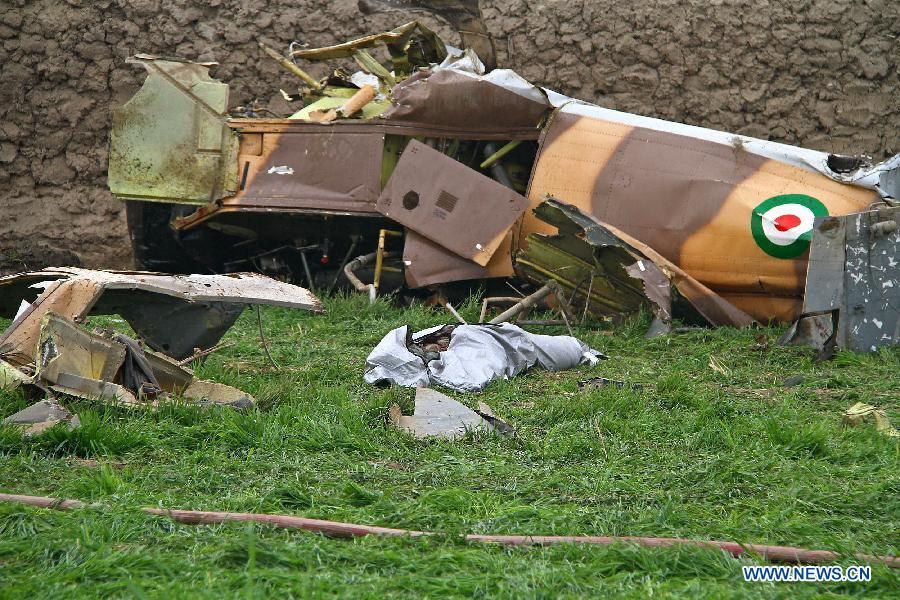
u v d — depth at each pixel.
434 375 28.36
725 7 52.19
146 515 16.27
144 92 43.88
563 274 38.25
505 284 41.78
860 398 27.53
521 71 53.94
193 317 28.78
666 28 52.62
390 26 55.38
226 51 55.25
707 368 31.69
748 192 38.16
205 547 15.18
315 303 28.78
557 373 30.62
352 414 23.28
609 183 39.75
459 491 18.02
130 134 44.06
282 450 21.12
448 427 23.11
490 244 39.97
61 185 55.22
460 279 40.38
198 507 17.36
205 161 43.38
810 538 16.61
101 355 24.05
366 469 19.84
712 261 38.28
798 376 29.88
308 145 42.56
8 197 55.19
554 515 17.19
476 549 15.49
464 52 44.31
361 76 47.19
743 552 15.70
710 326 37.94
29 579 13.94
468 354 29.38
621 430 23.36
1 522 15.97
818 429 22.42
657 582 14.45
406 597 13.68
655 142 40.03
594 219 37.91
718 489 19.20
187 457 20.25
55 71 54.91
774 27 51.94
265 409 24.53
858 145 51.38
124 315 28.17
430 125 41.72
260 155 43.25
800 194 37.78
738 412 25.30
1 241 54.91
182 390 25.00
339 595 13.49
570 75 53.47
